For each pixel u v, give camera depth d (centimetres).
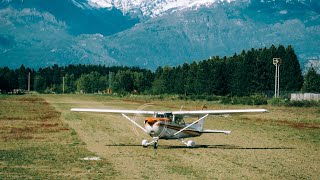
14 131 5128
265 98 13838
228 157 3484
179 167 3041
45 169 2919
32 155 3453
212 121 6950
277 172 2884
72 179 2638
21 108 9912
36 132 5069
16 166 3009
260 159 3391
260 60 18512
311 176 2775
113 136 4856
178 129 4094
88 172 2842
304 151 3812
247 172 2881
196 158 3431
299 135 5041
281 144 4281
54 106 11119
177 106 11375
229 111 4094
